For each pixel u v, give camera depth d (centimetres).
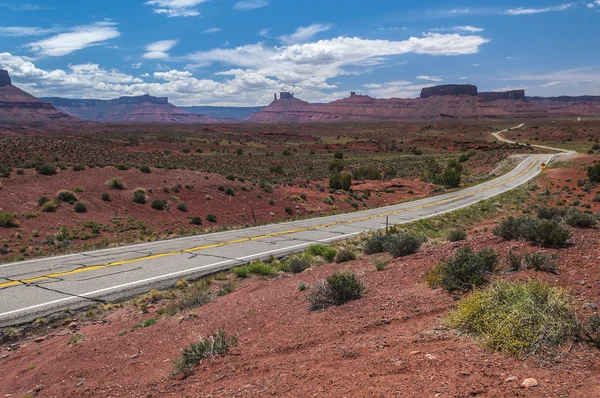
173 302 1135
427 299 698
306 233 2558
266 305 885
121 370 670
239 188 4306
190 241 2291
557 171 6788
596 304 539
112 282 1395
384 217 3456
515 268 758
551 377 392
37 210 2800
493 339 474
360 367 490
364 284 896
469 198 4941
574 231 997
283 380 500
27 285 1369
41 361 787
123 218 3005
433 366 454
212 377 563
